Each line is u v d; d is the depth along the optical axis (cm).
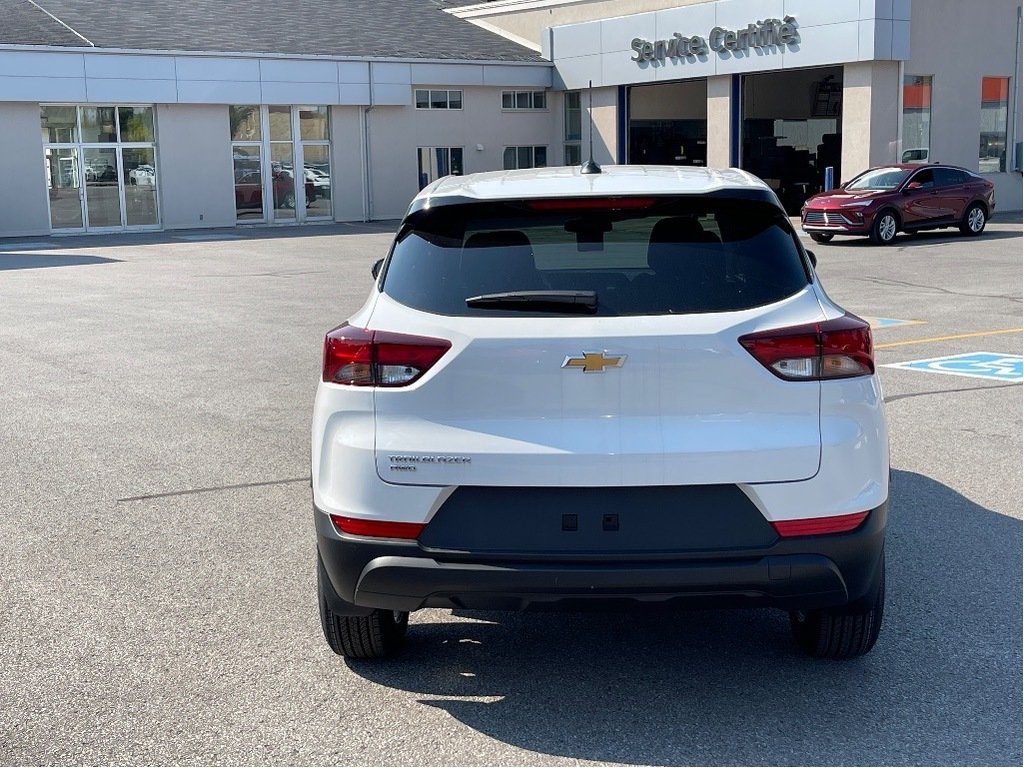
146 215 3334
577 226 376
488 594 353
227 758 348
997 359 1038
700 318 351
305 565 528
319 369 1044
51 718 376
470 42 3966
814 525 351
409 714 377
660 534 348
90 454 737
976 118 3206
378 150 3656
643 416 349
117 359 1115
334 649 413
